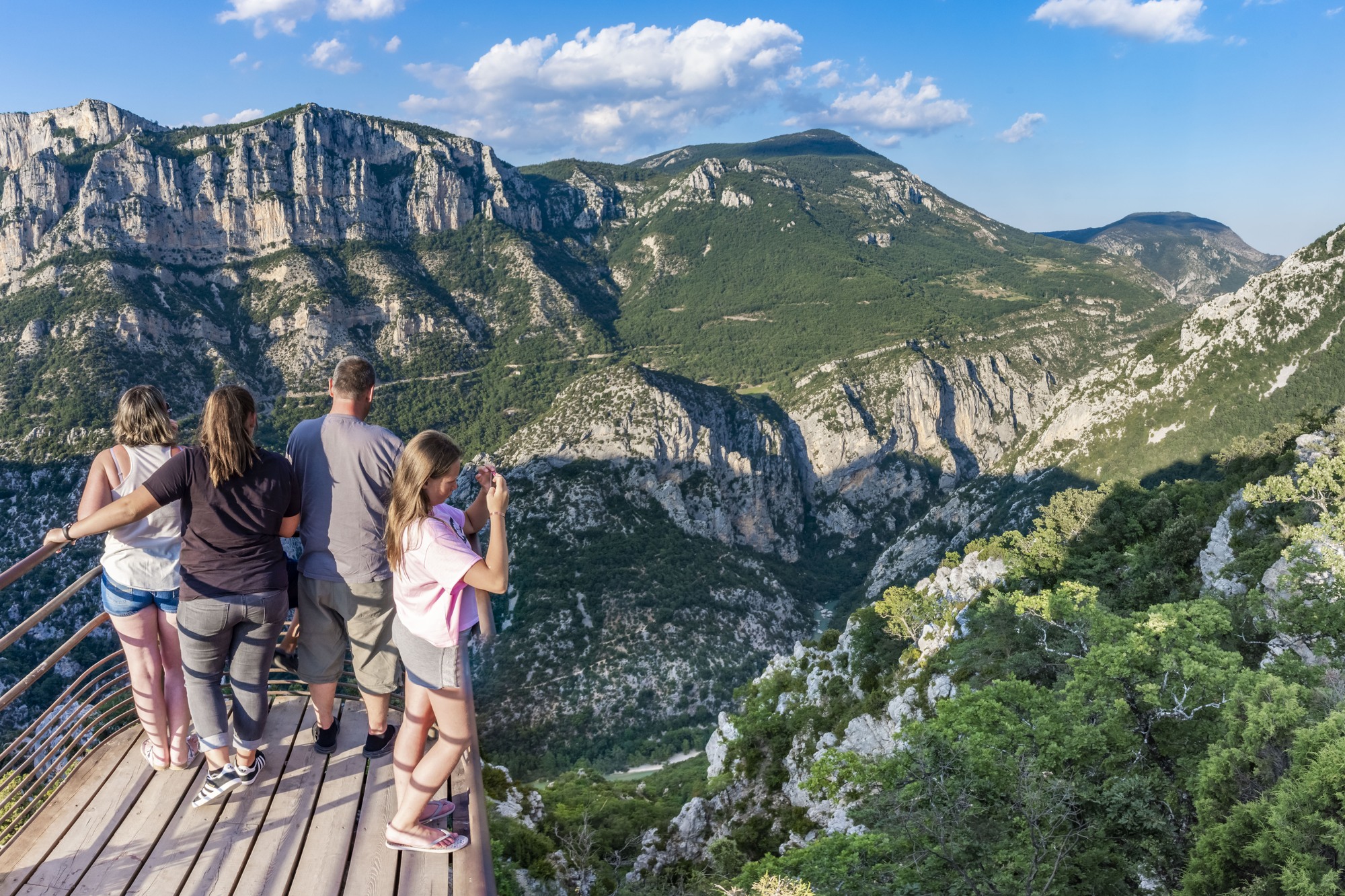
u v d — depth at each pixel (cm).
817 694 6147
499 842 3403
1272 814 1978
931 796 2391
